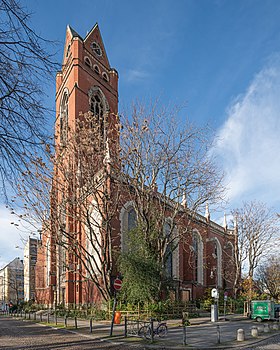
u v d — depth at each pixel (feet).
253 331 65.51
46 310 147.02
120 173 101.19
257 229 192.65
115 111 176.24
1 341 59.82
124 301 101.04
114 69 180.34
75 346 53.11
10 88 25.58
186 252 160.15
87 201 106.52
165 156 102.22
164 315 95.50
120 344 54.95
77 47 159.33
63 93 167.53
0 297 346.54
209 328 80.12
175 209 109.50
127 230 119.85
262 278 223.30
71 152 102.53
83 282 127.65
